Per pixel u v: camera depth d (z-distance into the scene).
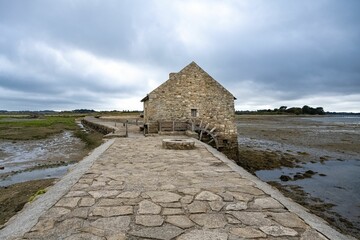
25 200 11.15
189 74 22.12
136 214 4.02
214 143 22.52
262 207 4.33
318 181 16.14
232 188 5.38
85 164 8.02
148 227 3.58
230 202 4.55
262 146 29.77
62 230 3.49
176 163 8.09
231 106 22.86
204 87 22.38
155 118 21.45
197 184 5.68
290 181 16.17
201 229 3.52
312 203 12.28
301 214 4.09
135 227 3.58
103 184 5.69
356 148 28.05
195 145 12.36
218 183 5.76
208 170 7.11
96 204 4.45
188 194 4.99
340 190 14.31
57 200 4.65
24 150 26.78
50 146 29.56
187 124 21.34
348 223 10.14
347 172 18.36
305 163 21.19
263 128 57.66
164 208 4.27
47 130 46.75
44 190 5.80
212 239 3.24
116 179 6.12
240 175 6.53
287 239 3.26
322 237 3.33
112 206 4.36
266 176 17.52
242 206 4.36
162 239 3.25
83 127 58.47
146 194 5.00
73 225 3.64
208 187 5.45
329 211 11.33
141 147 11.80
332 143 31.92
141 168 7.36
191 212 4.10
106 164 7.91
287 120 101.50
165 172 6.86
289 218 3.91
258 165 20.44
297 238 3.29
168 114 21.67
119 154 9.80
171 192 5.12
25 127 50.84
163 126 21.08
